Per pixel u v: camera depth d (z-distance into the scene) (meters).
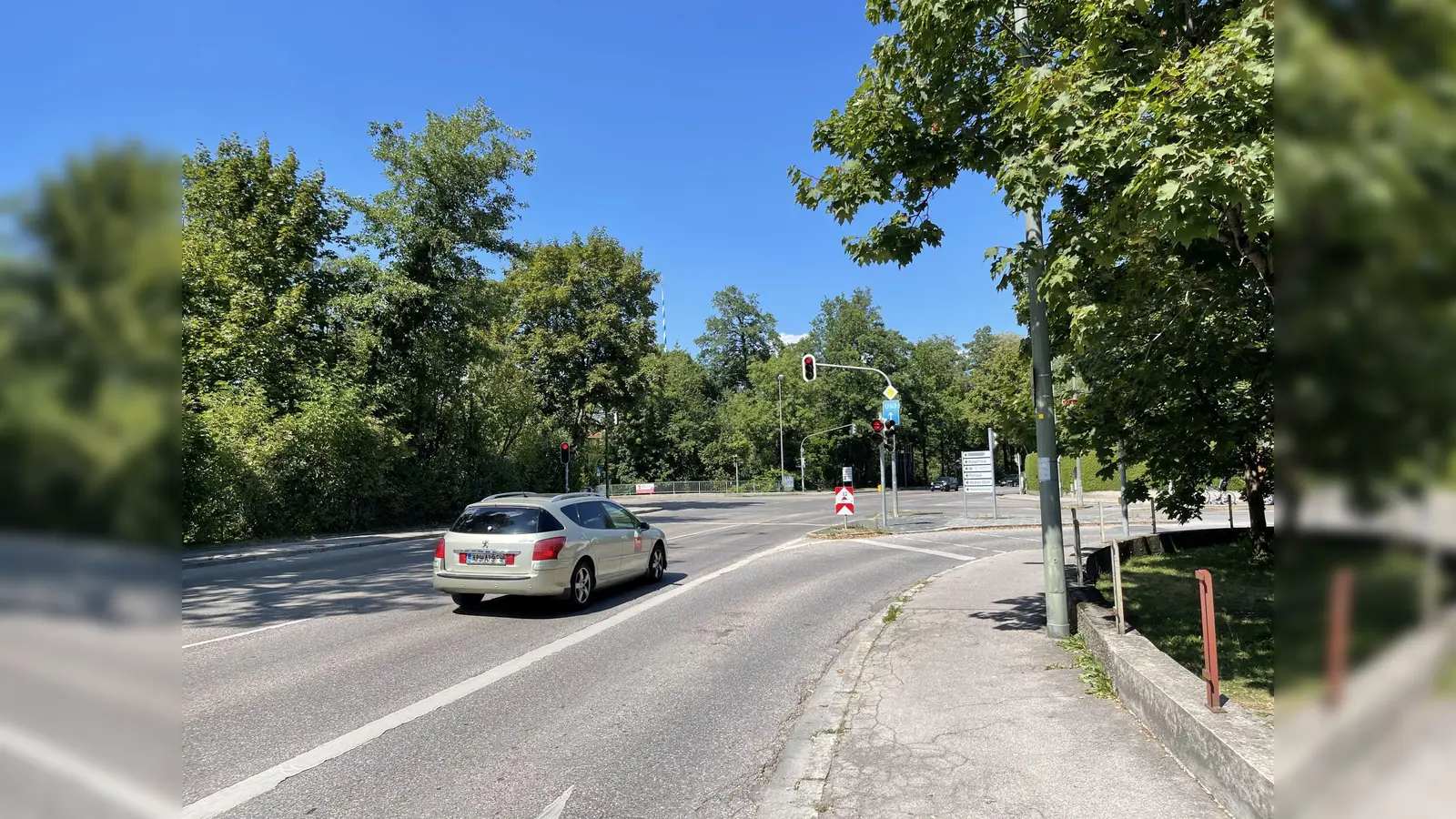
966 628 8.69
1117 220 5.60
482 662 7.67
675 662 7.66
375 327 30.03
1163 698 4.78
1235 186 4.26
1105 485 46.16
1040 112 5.82
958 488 72.12
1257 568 12.90
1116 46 6.04
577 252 44.56
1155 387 8.73
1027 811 3.99
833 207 7.86
